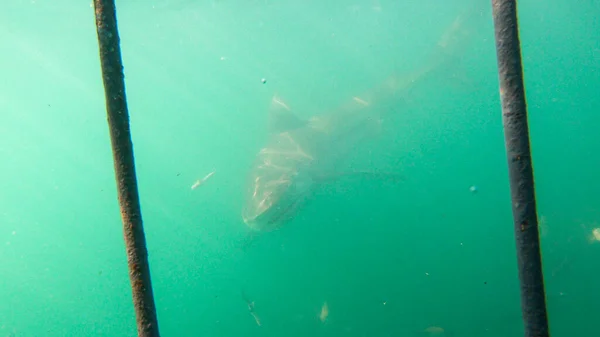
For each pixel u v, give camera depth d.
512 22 1.86
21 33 14.98
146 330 1.93
